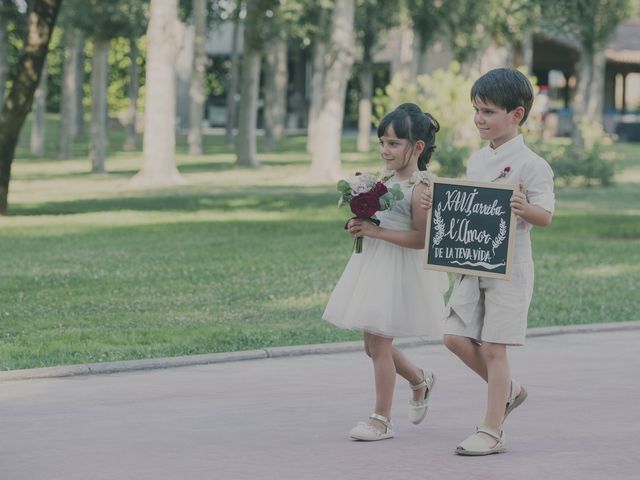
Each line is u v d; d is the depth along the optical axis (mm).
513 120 6395
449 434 6984
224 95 85312
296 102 83688
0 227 22234
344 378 8938
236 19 54594
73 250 18672
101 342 10648
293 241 20266
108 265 16781
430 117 6891
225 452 6492
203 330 11281
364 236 6766
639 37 72062
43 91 50906
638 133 69688
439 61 64938
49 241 19984
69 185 34219
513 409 7176
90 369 9203
